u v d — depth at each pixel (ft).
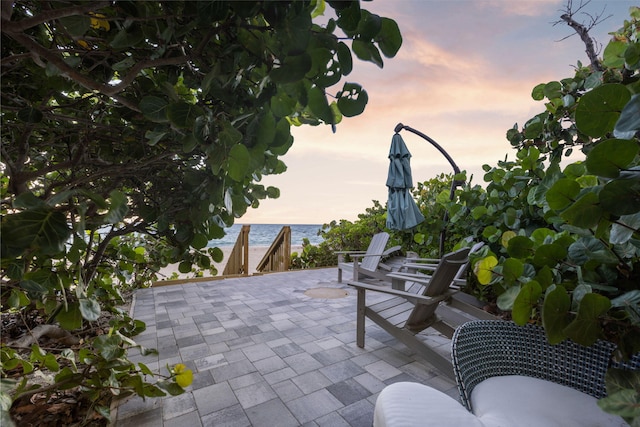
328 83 2.69
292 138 3.25
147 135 3.39
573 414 3.47
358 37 2.45
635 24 7.24
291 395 6.26
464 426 3.13
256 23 2.62
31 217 2.13
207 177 3.75
